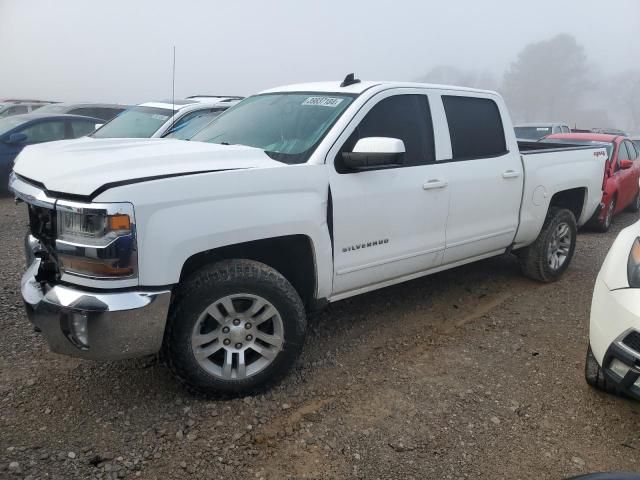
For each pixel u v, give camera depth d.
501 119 4.94
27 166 3.32
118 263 2.73
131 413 3.10
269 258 3.61
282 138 3.78
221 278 3.07
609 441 3.05
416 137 4.17
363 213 3.71
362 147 3.45
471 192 4.49
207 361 3.16
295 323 3.35
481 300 5.12
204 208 2.95
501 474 2.76
